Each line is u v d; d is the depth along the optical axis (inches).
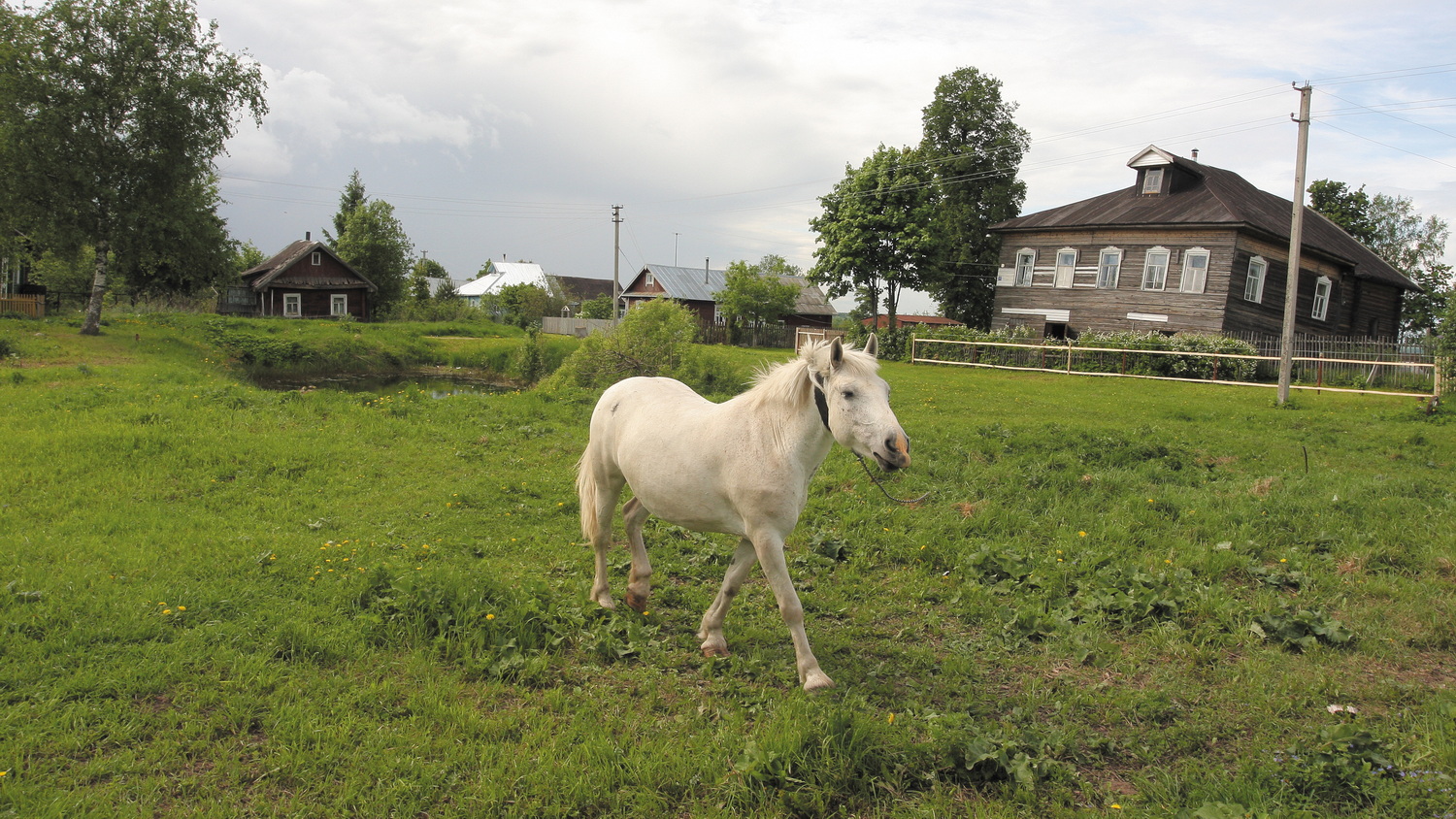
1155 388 896.3
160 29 954.7
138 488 291.9
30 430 369.1
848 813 121.9
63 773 120.2
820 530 269.3
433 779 123.9
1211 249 1217.4
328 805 117.9
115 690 142.8
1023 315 1482.5
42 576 189.6
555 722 144.9
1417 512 286.2
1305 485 331.6
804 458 163.9
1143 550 251.4
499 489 321.1
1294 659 180.2
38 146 894.4
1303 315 1314.0
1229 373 1012.5
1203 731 149.1
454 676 156.9
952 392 783.1
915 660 177.5
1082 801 128.7
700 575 233.8
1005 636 191.6
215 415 433.1
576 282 3627.0
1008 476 335.6
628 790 124.2
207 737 131.8
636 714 148.1
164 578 197.2
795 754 128.7
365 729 136.9
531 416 514.9
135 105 949.2
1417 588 216.1
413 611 178.4
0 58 876.6
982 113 1817.2
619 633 183.3
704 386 707.4
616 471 199.8
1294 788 128.8
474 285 3449.8
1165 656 181.3
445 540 252.4
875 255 1680.6
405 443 402.9
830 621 202.8
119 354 858.8
